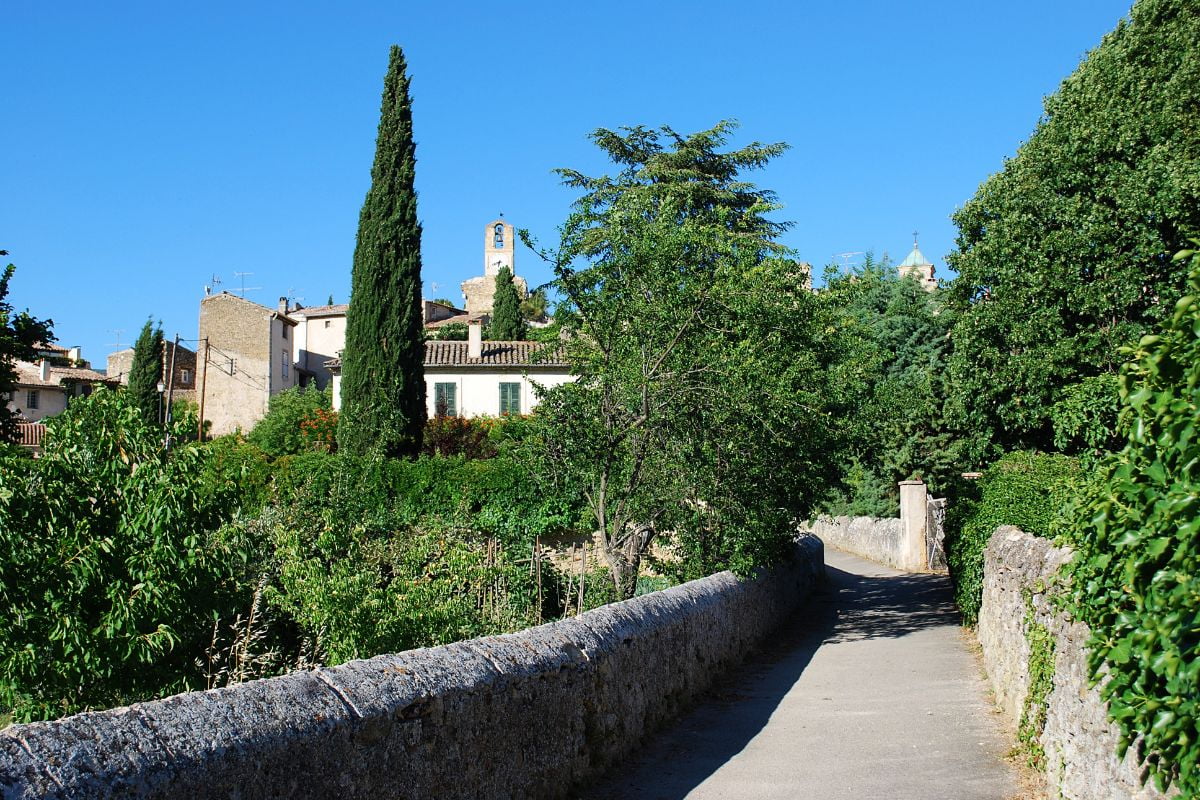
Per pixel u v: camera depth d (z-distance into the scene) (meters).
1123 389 4.00
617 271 12.91
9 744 3.34
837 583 26.80
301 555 9.45
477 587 10.98
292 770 4.14
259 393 53.84
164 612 7.43
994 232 18.30
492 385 41.88
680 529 13.37
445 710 5.25
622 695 8.04
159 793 3.55
